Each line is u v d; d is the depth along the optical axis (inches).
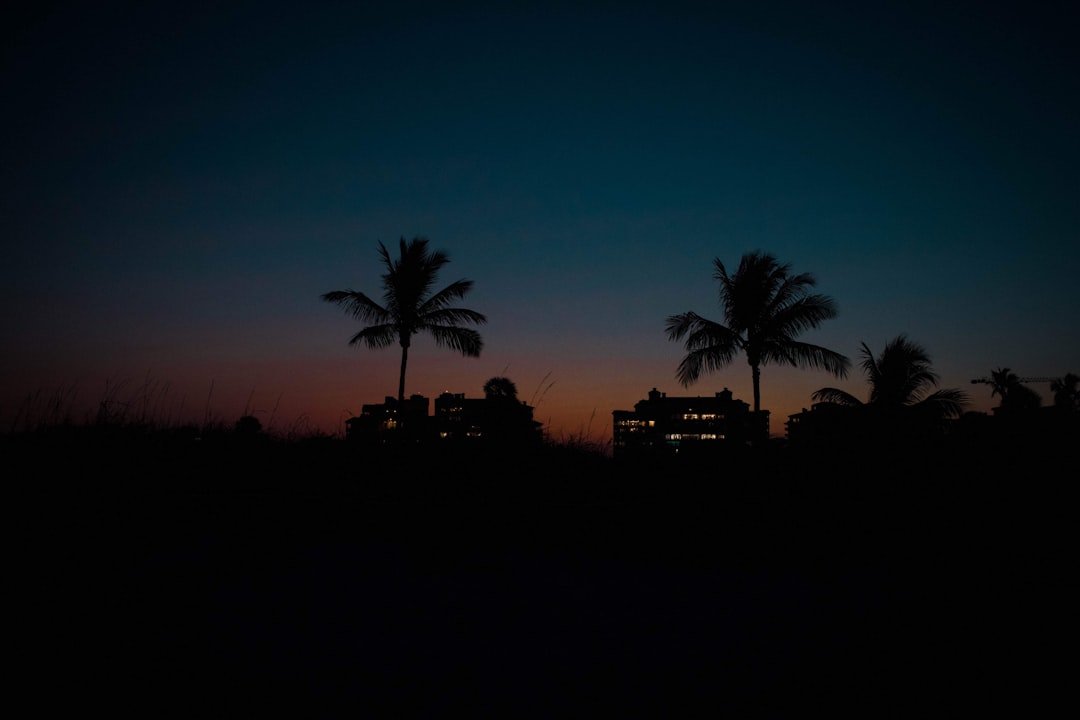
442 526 254.1
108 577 195.9
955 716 129.5
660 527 301.7
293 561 251.3
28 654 145.9
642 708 130.7
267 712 125.1
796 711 131.2
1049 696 139.2
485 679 143.8
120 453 271.6
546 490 320.8
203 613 183.2
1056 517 310.7
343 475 322.3
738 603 212.4
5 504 215.3
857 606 209.8
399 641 167.5
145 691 132.6
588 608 202.8
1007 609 203.0
